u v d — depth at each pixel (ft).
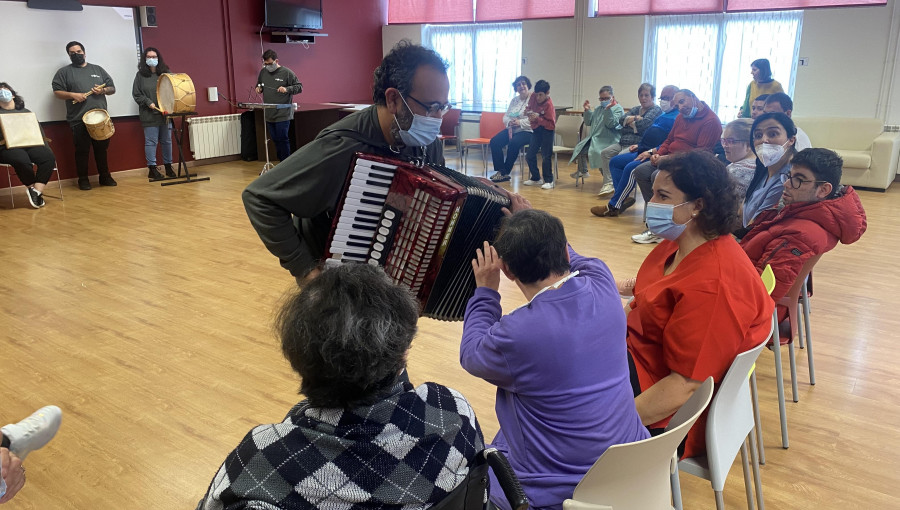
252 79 29.30
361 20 33.81
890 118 23.17
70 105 22.74
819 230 8.11
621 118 22.27
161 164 26.63
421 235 5.60
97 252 15.89
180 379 9.71
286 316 3.22
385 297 3.24
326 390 3.10
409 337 3.26
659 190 5.91
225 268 14.73
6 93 20.24
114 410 8.86
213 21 27.48
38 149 20.25
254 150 29.55
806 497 7.18
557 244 4.66
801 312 11.89
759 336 5.68
